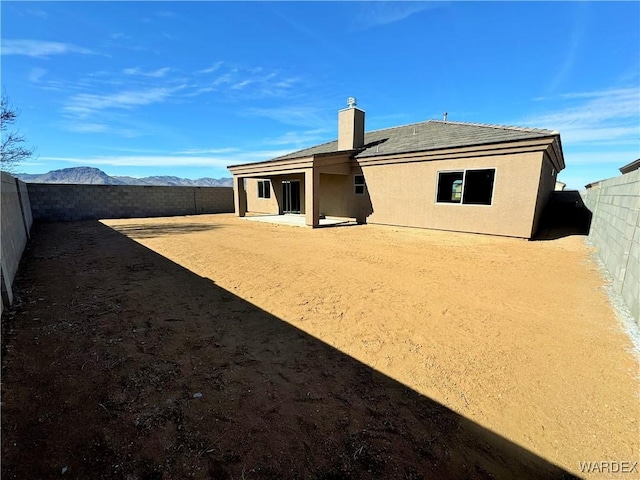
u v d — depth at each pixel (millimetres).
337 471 1744
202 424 2066
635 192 4406
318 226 12758
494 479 1727
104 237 10039
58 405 2191
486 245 8633
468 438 2014
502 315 3947
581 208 13680
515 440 2000
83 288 4816
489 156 9781
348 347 3150
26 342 3078
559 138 9617
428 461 1832
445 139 11664
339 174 14195
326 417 2172
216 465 1758
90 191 16188
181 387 2453
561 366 2822
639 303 3658
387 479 1704
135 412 2152
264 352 3025
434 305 4285
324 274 5777
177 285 5055
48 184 15070
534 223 9477
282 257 7176
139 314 3850
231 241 9320
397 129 16281
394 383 2576
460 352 3064
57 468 1696
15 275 5383
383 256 7297
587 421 2166
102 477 1655
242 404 2277
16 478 1619
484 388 2520
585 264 6492
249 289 4910
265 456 1832
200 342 3188
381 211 13070
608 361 2902
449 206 10938
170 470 1714
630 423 2145
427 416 2203
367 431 2053
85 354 2889
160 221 15188
